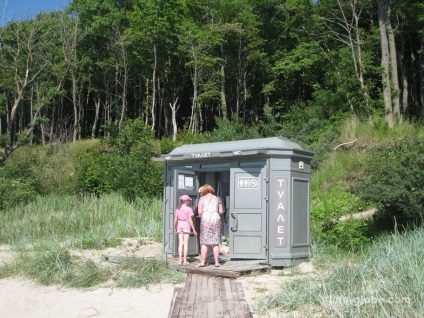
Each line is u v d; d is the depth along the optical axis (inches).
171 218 559.2
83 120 2427.4
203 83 1930.4
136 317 345.1
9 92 2086.6
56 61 2009.1
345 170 858.8
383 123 1061.8
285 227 499.2
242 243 506.9
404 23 1487.5
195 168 560.4
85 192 1011.3
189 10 1946.4
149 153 1065.5
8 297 415.8
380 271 374.0
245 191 511.2
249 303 361.4
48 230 765.9
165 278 458.9
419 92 1785.2
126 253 549.3
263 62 1940.2
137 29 1891.0
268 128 1354.6
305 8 1533.0
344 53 1466.5
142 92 2295.8
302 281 390.3
